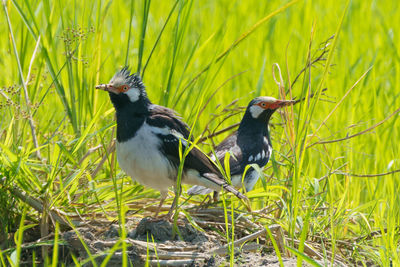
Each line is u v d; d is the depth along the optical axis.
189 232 10.09
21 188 10.25
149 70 14.66
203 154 10.65
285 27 19.97
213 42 17.64
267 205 11.95
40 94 14.02
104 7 13.34
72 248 9.57
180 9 12.67
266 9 20.17
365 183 13.38
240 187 12.41
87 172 10.55
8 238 9.98
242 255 9.47
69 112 12.55
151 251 9.31
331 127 14.48
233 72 17.41
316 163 13.95
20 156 9.83
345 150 13.77
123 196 11.42
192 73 15.91
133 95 10.28
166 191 10.73
